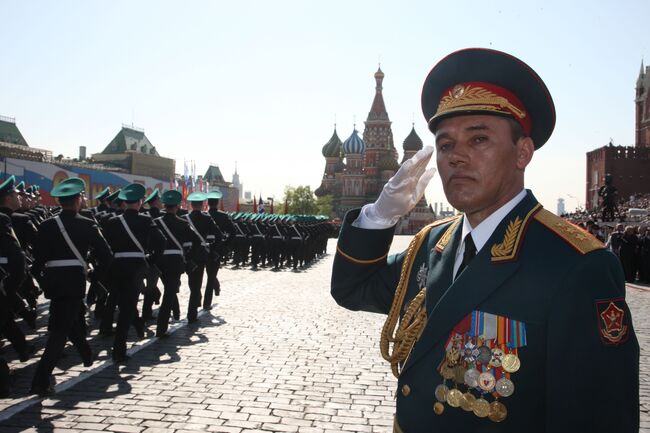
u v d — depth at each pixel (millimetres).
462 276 1854
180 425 5047
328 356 7676
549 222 1828
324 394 6004
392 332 2201
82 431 4871
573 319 1616
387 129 96000
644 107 68375
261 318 10602
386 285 2393
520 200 1930
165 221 8984
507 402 1704
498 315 1753
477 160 1844
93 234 6391
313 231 28062
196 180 42062
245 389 6137
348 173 93000
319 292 14742
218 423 5109
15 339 7059
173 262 8875
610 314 1591
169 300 8750
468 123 1872
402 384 1959
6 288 5980
